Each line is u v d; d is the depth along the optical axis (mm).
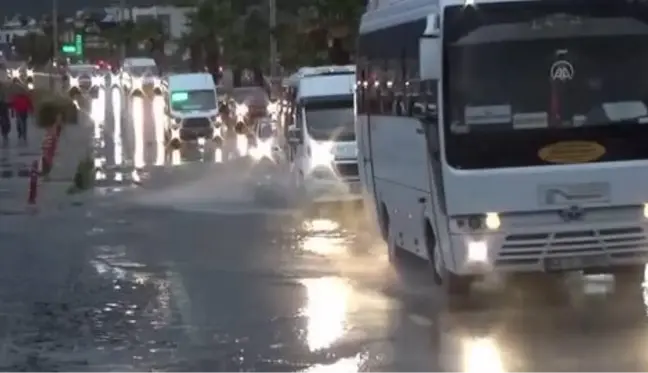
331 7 95188
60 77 162000
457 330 23422
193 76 96062
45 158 61969
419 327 23875
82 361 21672
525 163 24531
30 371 20953
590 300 26172
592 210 24531
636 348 21234
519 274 27688
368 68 34156
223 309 26703
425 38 24812
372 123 33500
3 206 49344
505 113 24578
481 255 24719
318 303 27094
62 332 24516
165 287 30016
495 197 24484
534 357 20750
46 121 107062
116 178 61000
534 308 25453
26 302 28219
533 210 24516
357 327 24094
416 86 27250
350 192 45875
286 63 110750
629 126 24500
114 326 25094
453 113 24641
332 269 32375
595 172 24406
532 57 24656
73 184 56969
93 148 85375
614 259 24906
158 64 176250
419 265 32219
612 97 24609
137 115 126875
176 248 37188
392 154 30703
